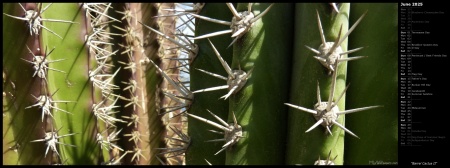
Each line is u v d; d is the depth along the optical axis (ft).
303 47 1.79
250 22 1.81
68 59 2.19
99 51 2.32
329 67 1.72
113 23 2.82
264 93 1.82
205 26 1.97
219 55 1.82
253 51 1.82
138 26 2.90
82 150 2.22
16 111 2.10
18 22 2.08
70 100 2.19
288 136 1.82
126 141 2.84
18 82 2.09
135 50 2.86
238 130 1.81
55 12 2.17
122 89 2.85
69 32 2.19
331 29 1.74
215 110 1.94
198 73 1.97
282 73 1.84
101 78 2.50
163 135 2.87
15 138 2.10
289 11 1.88
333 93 1.70
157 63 2.92
